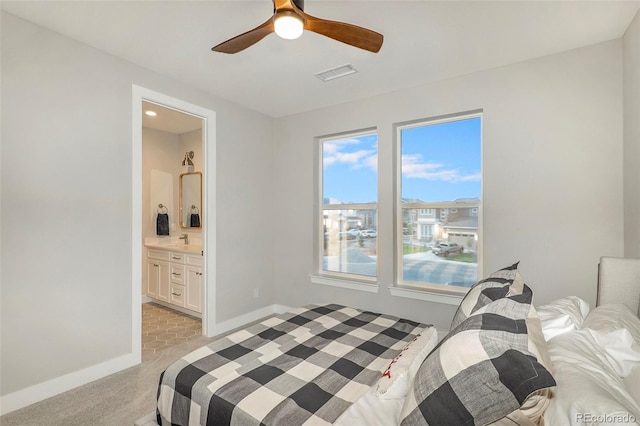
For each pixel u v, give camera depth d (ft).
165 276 14.08
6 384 6.61
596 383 2.71
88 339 7.84
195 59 8.55
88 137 7.85
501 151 8.87
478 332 3.07
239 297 12.04
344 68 9.04
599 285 5.59
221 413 4.03
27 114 6.89
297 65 8.86
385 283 10.90
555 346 3.56
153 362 8.96
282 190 13.44
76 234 7.64
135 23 6.97
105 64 8.17
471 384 2.79
